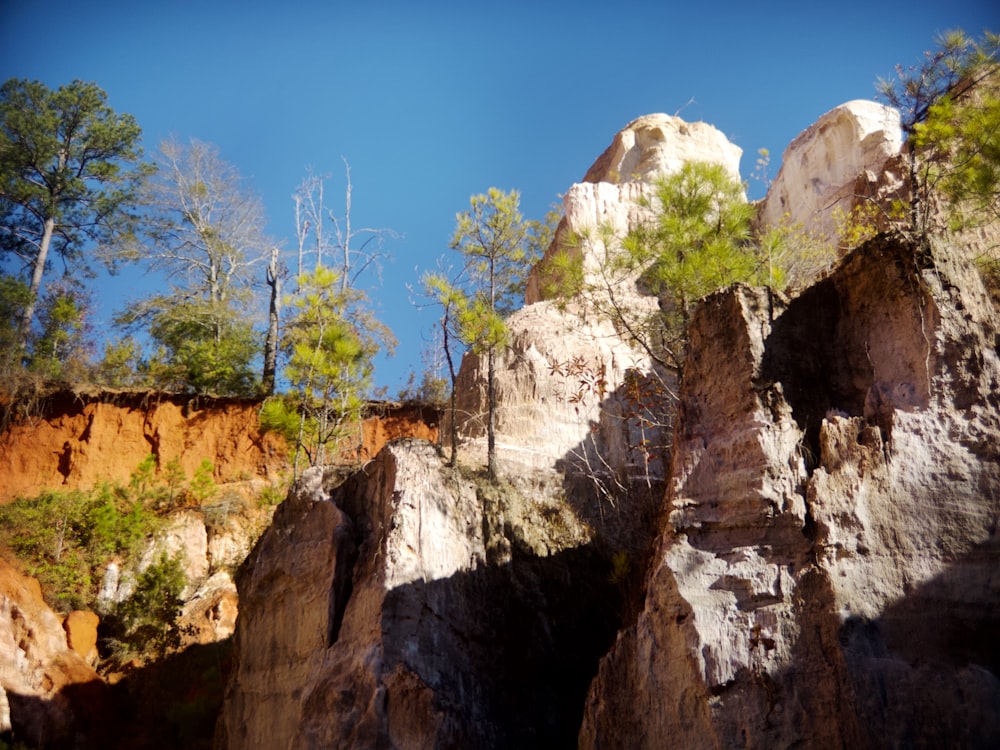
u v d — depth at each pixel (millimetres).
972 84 20891
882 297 15570
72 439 37875
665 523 15836
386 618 18219
